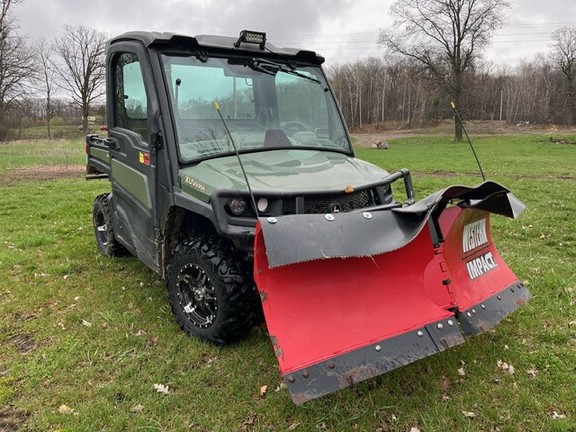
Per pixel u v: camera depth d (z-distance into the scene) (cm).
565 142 4272
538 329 415
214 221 343
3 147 2819
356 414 311
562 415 309
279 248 271
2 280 551
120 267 588
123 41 463
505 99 9300
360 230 296
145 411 317
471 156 2808
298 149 441
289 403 321
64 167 1947
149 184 433
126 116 484
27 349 399
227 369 360
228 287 366
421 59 4750
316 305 303
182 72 414
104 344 401
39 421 307
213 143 409
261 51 456
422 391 332
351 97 8919
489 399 325
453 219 356
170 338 404
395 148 4097
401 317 314
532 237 723
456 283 359
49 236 742
